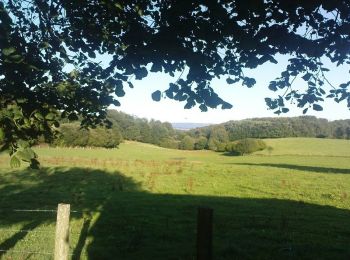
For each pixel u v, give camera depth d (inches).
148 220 693.9
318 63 343.3
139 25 263.6
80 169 1672.0
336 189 1209.4
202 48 277.9
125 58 271.6
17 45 239.5
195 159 3292.3
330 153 3998.5
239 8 244.5
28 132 252.2
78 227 627.5
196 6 249.8
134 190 1131.9
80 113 342.3
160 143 5339.6
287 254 492.4
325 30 296.4
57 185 1190.3
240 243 545.3
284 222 660.7
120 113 5467.5
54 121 254.4
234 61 317.1
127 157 2898.6
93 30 294.2
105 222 666.8
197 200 959.6
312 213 813.9
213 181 1379.2
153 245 524.7
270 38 274.4
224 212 800.3
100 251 489.4
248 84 315.0
